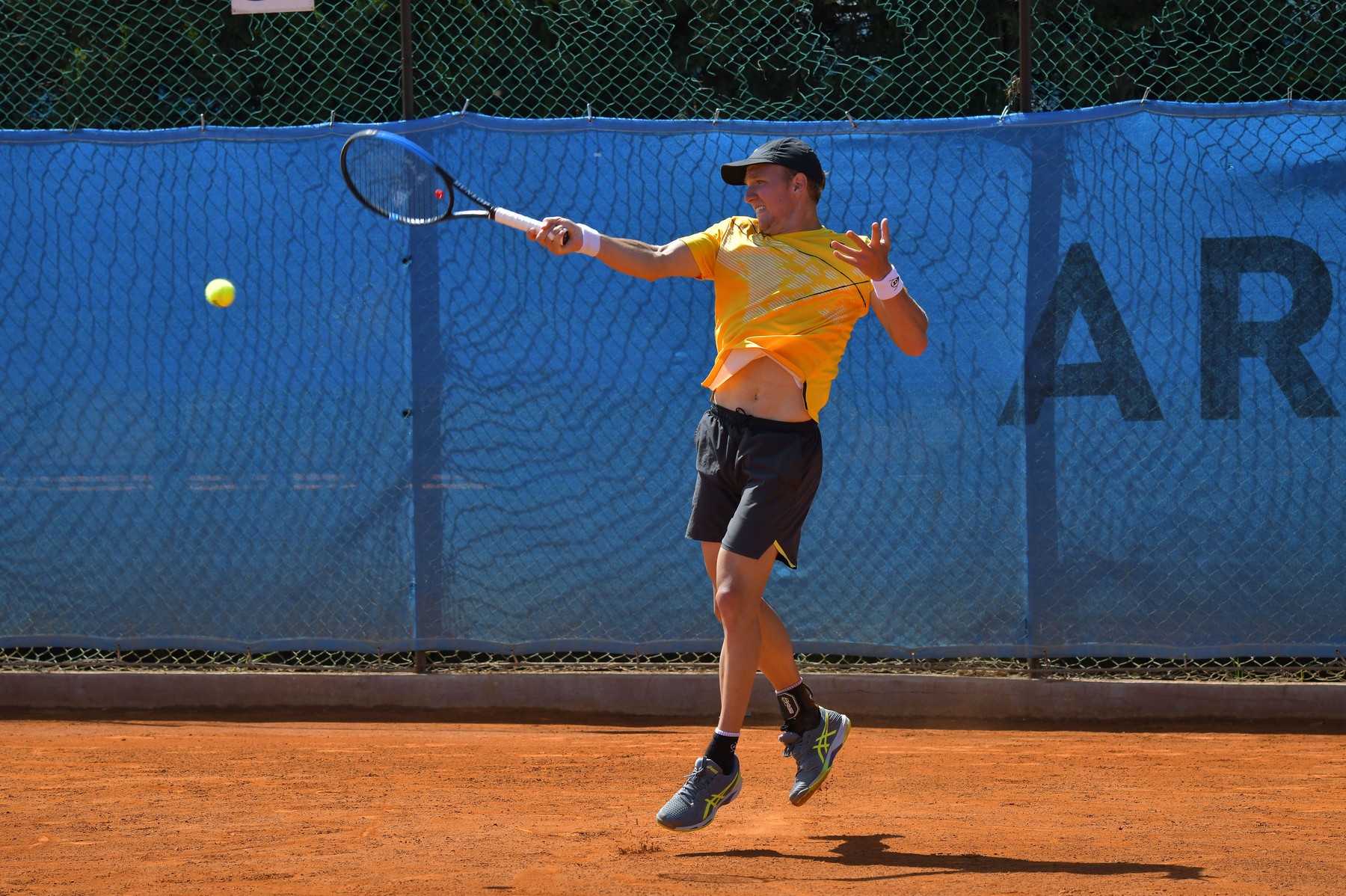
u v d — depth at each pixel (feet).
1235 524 34.40
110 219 37.81
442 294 36.73
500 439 36.65
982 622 35.37
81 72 49.47
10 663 38.86
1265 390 34.27
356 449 37.06
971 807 26.40
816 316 23.48
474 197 25.81
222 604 37.60
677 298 36.24
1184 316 34.47
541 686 36.81
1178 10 45.70
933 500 35.50
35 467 38.09
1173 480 34.53
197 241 37.55
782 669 24.57
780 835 23.90
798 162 24.04
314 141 37.11
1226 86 46.01
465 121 36.68
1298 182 34.12
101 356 37.88
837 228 35.86
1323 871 21.01
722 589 23.00
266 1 38.17
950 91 47.21
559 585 36.58
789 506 23.27
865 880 20.47
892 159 35.60
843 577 35.91
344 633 37.19
